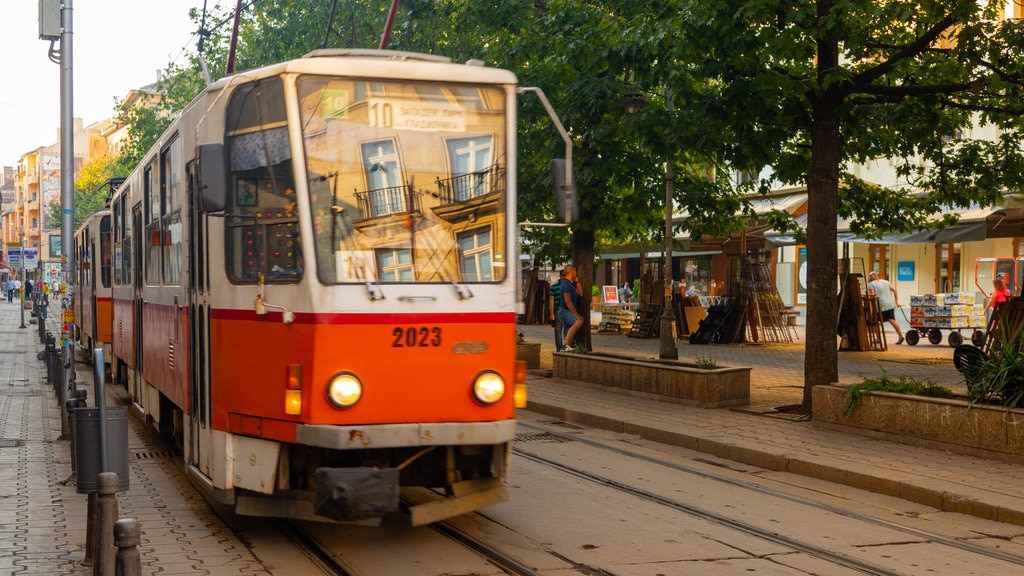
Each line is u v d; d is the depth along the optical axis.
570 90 17.44
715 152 14.99
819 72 12.69
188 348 8.45
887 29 13.19
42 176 120.44
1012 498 8.45
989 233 23.55
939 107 13.77
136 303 12.66
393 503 6.55
